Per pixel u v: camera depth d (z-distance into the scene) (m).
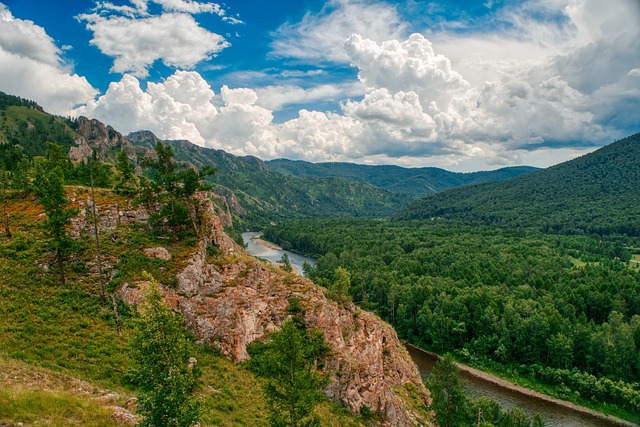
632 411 80.12
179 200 70.19
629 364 87.69
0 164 91.50
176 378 23.84
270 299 60.31
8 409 23.23
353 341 63.06
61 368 33.28
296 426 31.69
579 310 116.69
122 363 37.16
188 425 24.09
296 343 32.72
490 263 167.00
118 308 47.09
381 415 52.09
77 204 64.25
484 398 66.69
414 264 172.00
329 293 72.56
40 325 39.41
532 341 98.50
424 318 116.69
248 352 52.78
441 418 56.28
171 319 24.84
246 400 41.53
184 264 56.09
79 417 25.31
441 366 58.28
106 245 57.56
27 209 65.62
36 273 48.94
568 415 79.81
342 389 51.47
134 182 75.88
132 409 29.02
